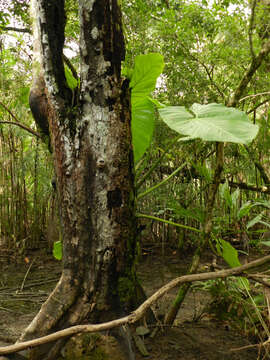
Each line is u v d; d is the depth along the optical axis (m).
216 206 3.37
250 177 4.10
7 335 2.15
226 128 1.52
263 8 1.83
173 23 3.25
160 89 3.59
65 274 1.75
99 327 1.33
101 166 1.70
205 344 1.95
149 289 3.05
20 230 4.46
